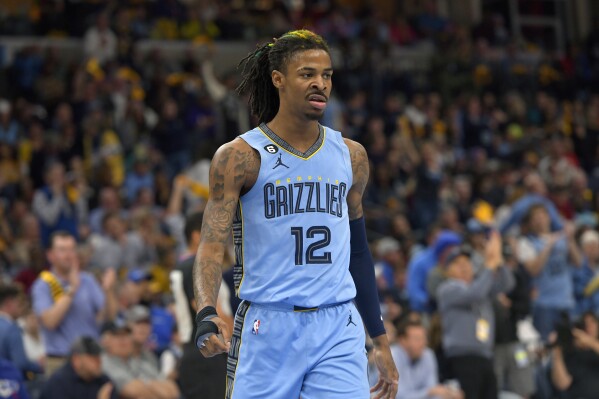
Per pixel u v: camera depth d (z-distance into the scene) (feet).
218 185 19.30
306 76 19.31
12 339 39.06
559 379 46.47
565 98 108.27
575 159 93.71
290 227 19.24
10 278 53.16
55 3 89.45
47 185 63.98
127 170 74.02
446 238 49.11
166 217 58.54
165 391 41.93
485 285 44.11
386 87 95.71
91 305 43.91
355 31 103.09
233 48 96.89
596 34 116.67
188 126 81.15
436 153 83.30
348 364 19.13
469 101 95.96
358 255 20.72
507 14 123.95
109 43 84.74
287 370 19.03
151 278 53.26
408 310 50.88
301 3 106.83
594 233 60.54
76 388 38.37
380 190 79.00
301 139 19.71
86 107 77.00
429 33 109.81
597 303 58.75
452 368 44.65
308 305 19.07
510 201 68.28
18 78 80.28
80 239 61.00
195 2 98.22
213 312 18.42
